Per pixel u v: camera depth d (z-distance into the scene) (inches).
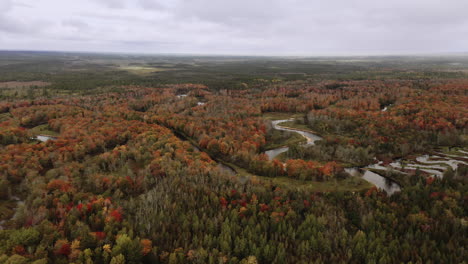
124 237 2251.5
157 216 2701.8
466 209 2815.0
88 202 2856.8
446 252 2249.0
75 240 2241.6
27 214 2684.5
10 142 4643.2
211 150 4724.4
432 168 4121.6
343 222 2711.6
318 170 3789.4
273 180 3666.3
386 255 2252.7
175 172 3533.5
